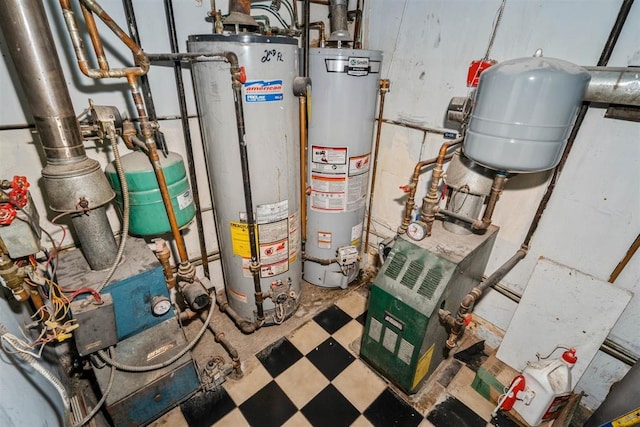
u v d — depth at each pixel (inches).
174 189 52.4
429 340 53.2
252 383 60.7
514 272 62.0
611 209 47.4
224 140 53.1
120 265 48.3
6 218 35.4
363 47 75.7
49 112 36.7
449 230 57.4
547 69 36.5
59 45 46.4
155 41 54.0
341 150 67.8
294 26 68.9
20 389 35.5
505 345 61.9
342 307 79.8
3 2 31.5
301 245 78.3
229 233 62.9
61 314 43.2
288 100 54.1
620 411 44.0
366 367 64.4
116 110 46.0
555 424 51.5
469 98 53.5
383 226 87.5
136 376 49.7
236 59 45.7
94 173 41.0
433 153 68.8
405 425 54.5
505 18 51.4
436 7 59.6
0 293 42.3
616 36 41.6
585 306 51.6
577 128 47.6
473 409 57.2
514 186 57.4
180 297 72.8
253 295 69.5
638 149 43.3
